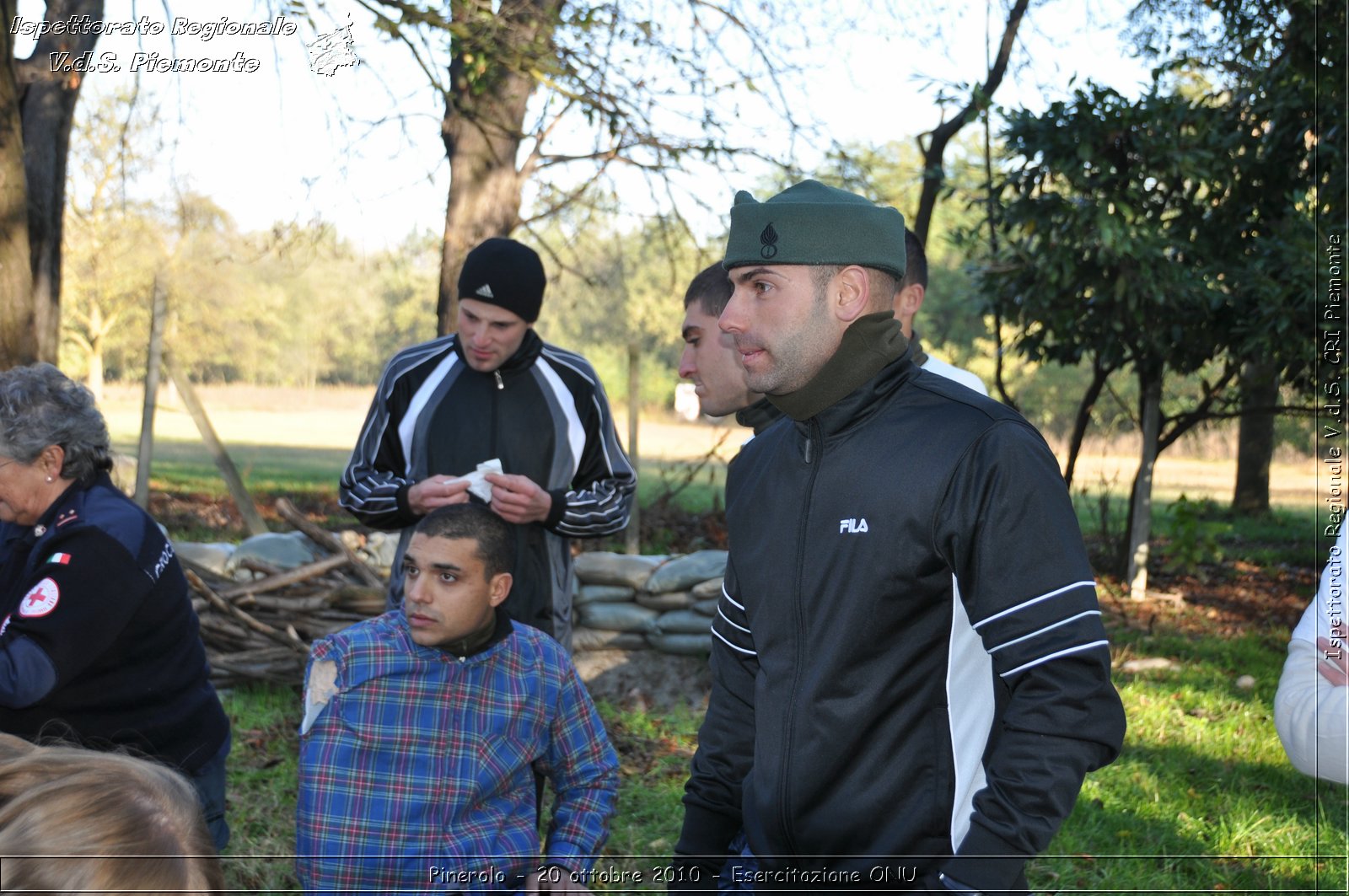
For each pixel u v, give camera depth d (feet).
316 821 7.44
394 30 21.06
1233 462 84.23
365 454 11.28
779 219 5.58
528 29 23.39
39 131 23.62
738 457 6.50
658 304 91.97
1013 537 5.15
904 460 5.42
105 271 78.89
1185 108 27.32
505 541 7.69
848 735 5.51
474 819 7.63
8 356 20.51
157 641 7.99
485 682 7.71
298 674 17.78
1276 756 16.76
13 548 7.81
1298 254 25.52
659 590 18.76
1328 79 26.58
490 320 10.83
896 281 5.77
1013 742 5.05
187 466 59.93
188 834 2.79
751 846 6.11
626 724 17.28
